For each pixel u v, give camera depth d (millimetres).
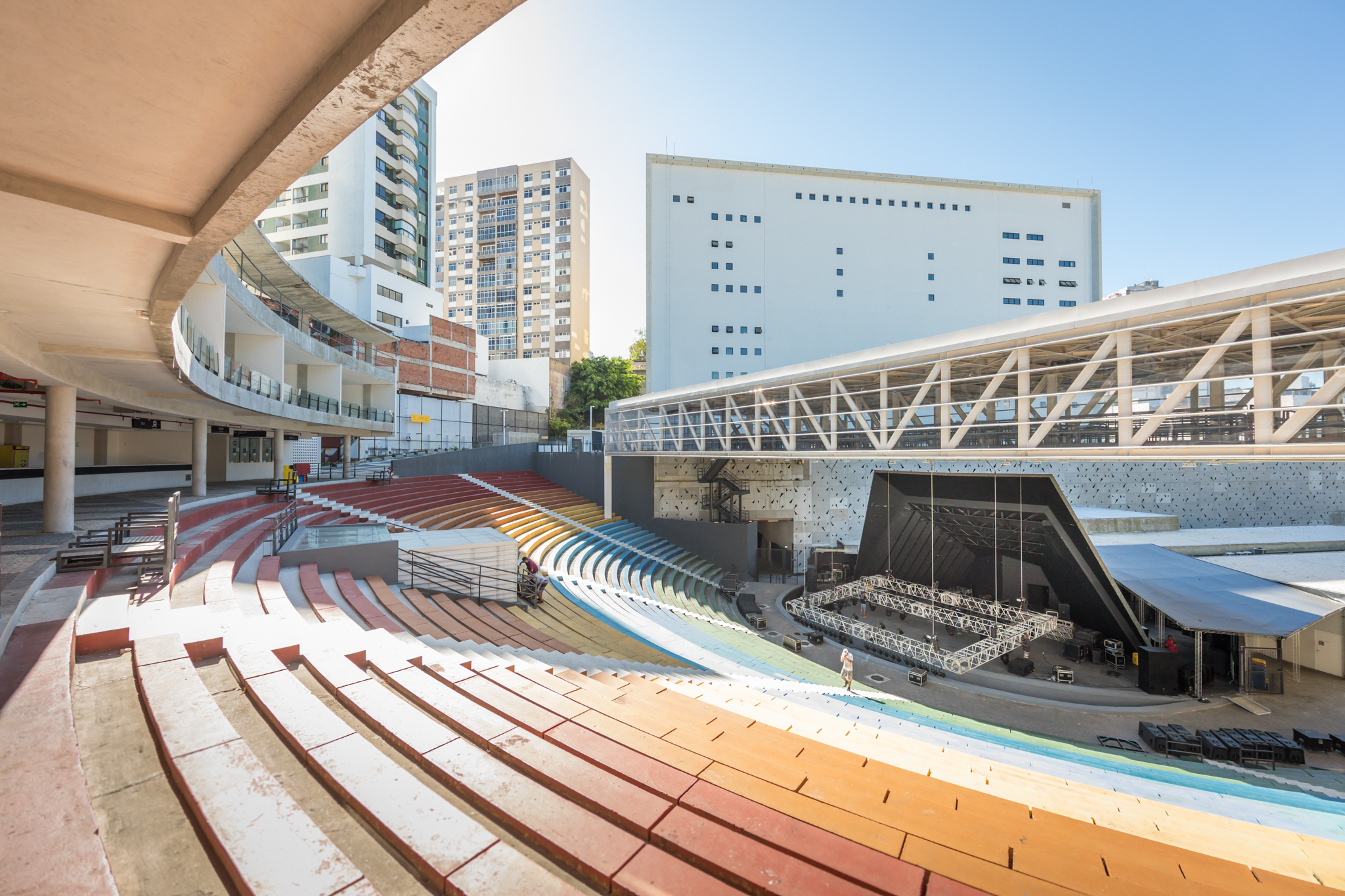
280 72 3043
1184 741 14125
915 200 44312
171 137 3602
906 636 23641
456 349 47062
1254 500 36750
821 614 24047
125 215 4469
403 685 5938
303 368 28359
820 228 43125
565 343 78188
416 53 2691
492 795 4027
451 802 4074
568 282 78312
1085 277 45594
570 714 6113
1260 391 10047
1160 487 36281
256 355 21609
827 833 4035
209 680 5543
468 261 82500
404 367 41375
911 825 4824
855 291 43062
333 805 3832
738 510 33281
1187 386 10766
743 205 42531
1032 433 19359
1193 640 20266
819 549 32688
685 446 31266
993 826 4977
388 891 3086
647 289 41375
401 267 54250
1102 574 20047
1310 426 11055
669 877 3297
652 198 41719
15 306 7684
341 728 4621
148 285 6707
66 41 2754
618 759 4891
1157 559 26234
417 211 57500
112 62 2924
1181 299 10922
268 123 3482
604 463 33938
